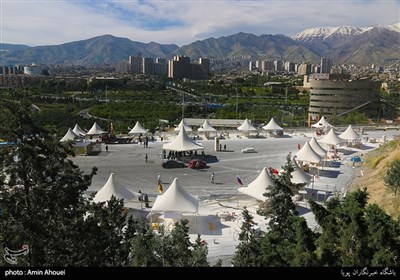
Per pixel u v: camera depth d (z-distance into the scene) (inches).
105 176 1846.7
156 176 1868.8
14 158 549.0
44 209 568.4
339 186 1717.5
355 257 573.3
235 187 1691.7
